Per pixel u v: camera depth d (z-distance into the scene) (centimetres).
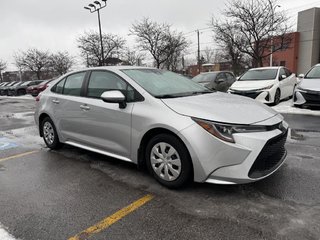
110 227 278
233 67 3164
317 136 591
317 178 372
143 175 402
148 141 371
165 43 3106
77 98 464
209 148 309
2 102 1872
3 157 517
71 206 321
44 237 265
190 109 332
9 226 284
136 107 371
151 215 296
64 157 502
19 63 4928
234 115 321
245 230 265
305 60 4047
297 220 277
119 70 420
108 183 381
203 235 260
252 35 2139
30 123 907
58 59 4678
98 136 430
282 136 337
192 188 352
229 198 325
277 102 1041
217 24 2623
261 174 316
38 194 355
